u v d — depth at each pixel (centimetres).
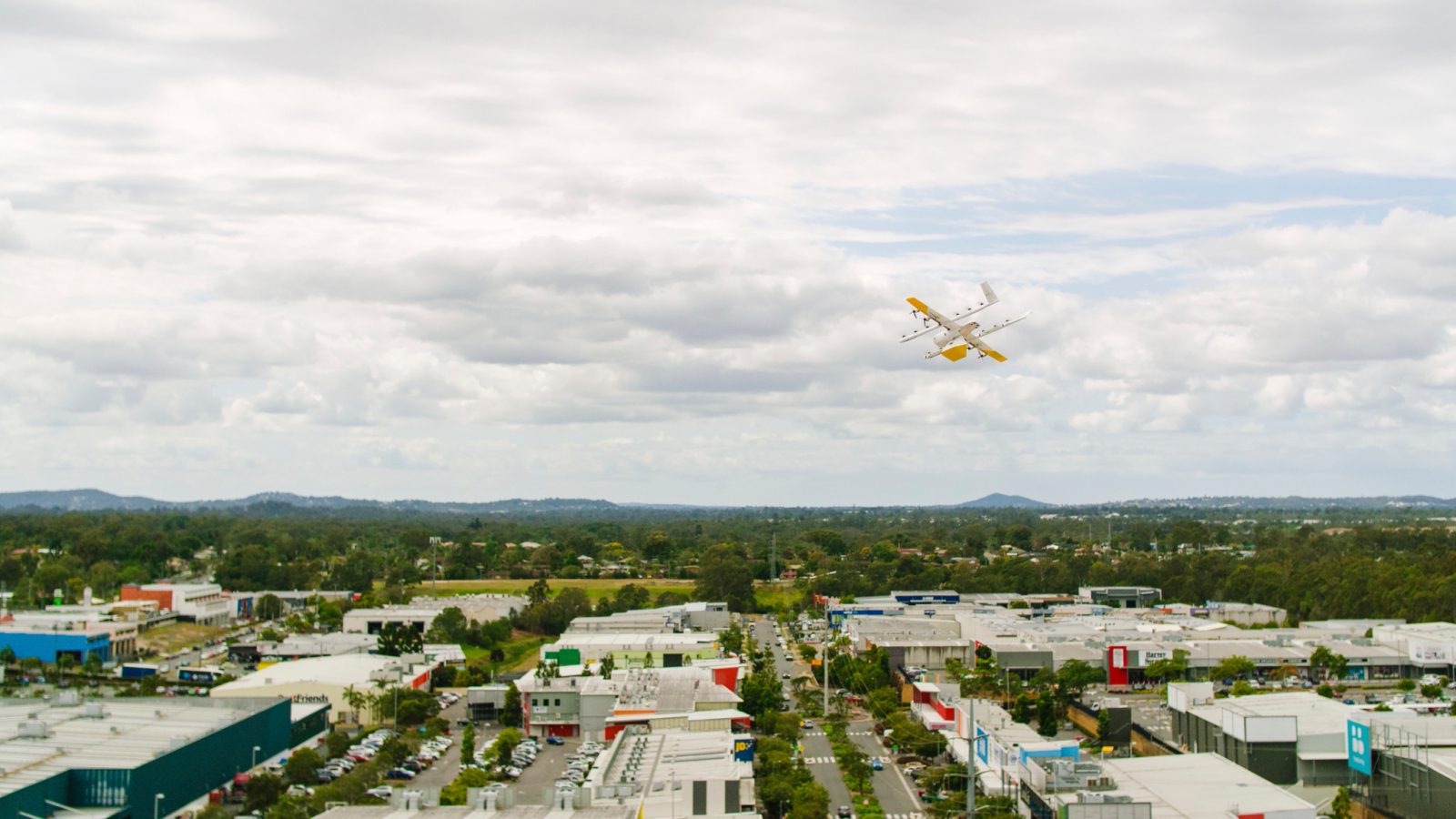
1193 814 15388
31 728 19175
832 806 19012
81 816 16300
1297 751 19612
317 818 14212
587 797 14938
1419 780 16988
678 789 16300
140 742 19012
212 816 17300
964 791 19100
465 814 14388
